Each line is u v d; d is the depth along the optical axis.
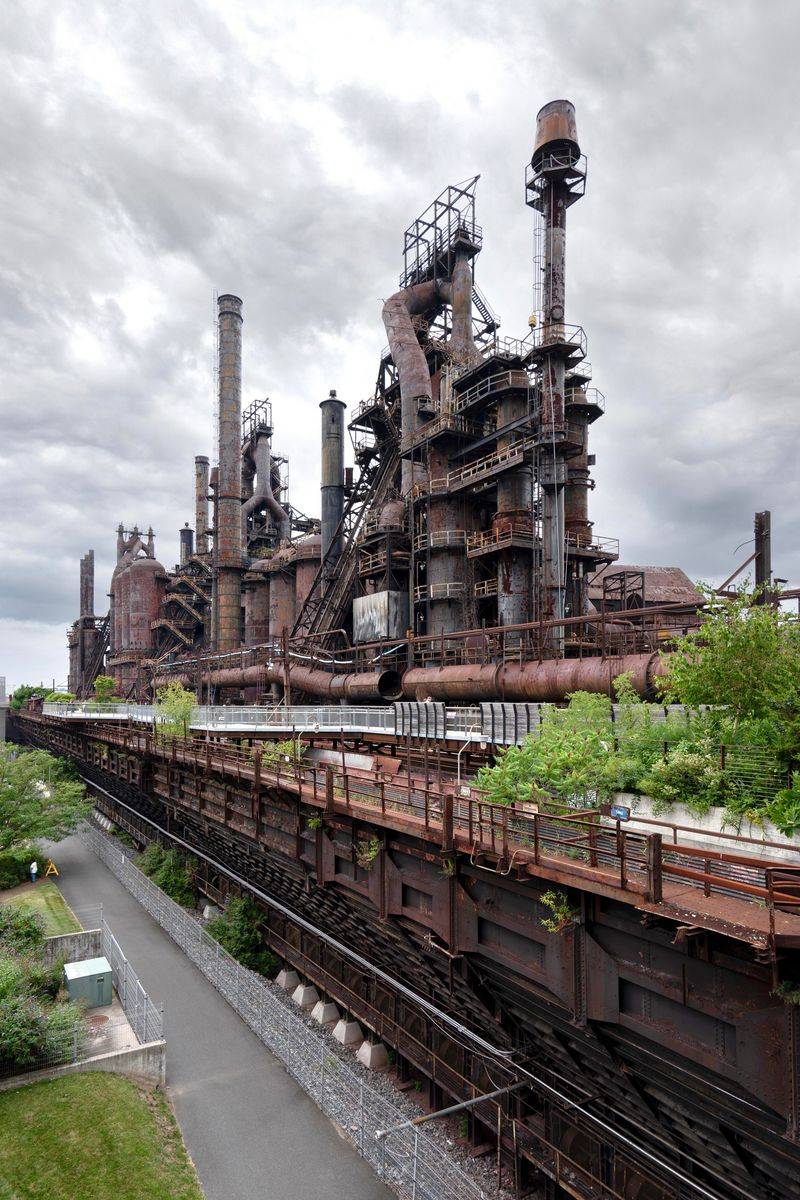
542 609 41.84
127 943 33.22
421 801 20.78
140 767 48.81
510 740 28.48
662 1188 14.55
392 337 64.25
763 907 11.12
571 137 42.78
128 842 54.81
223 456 96.75
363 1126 19.22
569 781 17.77
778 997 10.23
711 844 15.70
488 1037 19.53
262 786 26.88
